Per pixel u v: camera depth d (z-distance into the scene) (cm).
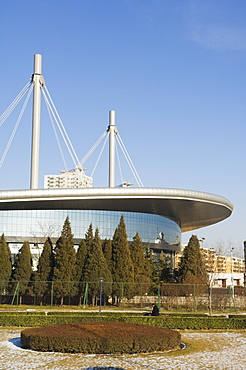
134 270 6144
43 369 1617
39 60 7050
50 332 2019
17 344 2195
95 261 5512
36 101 6919
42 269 5712
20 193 6088
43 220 6869
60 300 5825
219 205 7300
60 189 6166
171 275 7025
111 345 1923
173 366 1689
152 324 3036
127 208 7125
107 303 5784
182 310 4891
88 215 7050
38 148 6819
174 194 6525
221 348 2164
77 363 1723
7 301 5547
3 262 5803
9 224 6775
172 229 8156
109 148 8106
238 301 5116
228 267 15162
